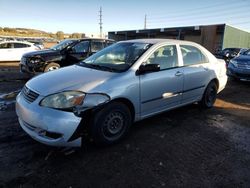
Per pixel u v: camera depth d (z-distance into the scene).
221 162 3.24
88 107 3.16
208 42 26.97
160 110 4.28
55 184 2.68
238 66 9.00
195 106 5.75
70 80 3.43
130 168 3.03
